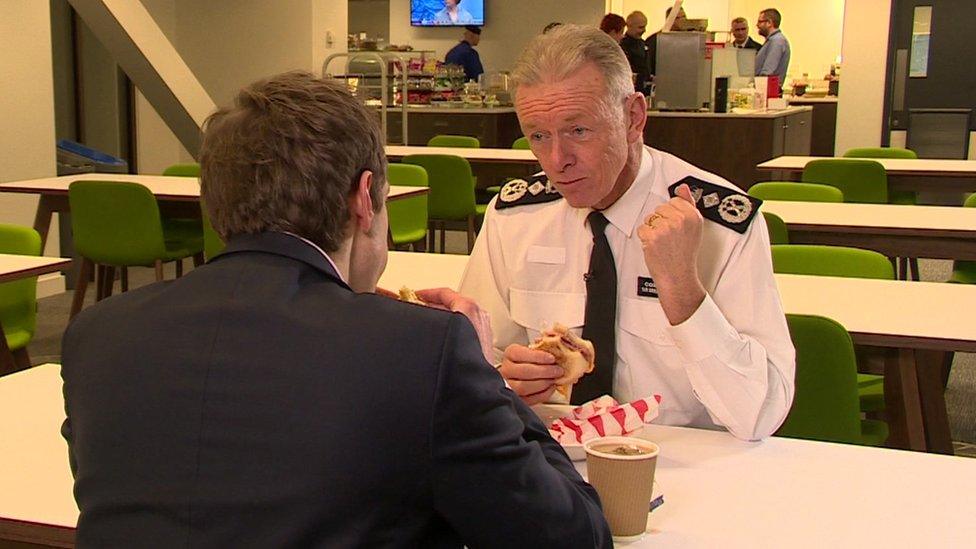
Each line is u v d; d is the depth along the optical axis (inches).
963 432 152.9
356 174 42.8
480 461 37.6
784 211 167.8
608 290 69.9
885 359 99.3
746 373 61.9
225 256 42.4
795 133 378.9
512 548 38.8
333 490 36.5
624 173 69.5
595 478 49.9
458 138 309.4
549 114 64.0
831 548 49.6
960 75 380.8
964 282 168.6
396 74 362.3
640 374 69.7
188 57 369.4
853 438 86.7
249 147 41.7
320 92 43.1
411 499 37.4
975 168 233.1
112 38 259.1
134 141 358.3
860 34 381.4
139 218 188.2
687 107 345.7
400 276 123.4
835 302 107.2
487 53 508.4
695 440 64.9
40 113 247.3
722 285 66.1
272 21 359.9
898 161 252.5
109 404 39.8
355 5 541.3
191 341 39.5
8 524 55.0
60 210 202.1
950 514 53.7
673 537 50.8
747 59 389.4
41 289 245.0
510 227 75.9
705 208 68.1
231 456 37.4
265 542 36.4
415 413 36.9
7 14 235.9
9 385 78.9
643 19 378.3
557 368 63.2
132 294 43.4
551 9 495.2
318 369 37.6
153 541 37.7
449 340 38.2
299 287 40.5
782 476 58.9
